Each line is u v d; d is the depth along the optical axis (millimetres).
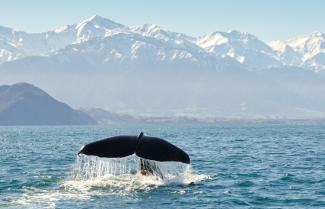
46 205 45031
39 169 73875
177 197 48562
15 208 43844
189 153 106938
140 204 45656
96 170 63000
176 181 55625
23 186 54312
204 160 88312
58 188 52406
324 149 119312
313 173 68188
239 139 183250
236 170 71625
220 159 90500
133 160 76812
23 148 131125
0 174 67688
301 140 172250
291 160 88438
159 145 46469
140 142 46500
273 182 59844
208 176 63281
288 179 62344
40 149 125312
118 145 46219
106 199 47250
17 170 72875
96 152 45719
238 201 48562
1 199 47469
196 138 195625
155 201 46812
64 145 145750
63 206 44688
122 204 45531
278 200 49312
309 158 92625
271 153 106312
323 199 49781
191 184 55312
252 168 74500
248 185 57375
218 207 45969
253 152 109812
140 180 54375
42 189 52188
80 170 70500
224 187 55250
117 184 52969
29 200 46938
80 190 51031
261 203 47969
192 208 45156
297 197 50750
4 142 169375
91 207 44406
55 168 75188
